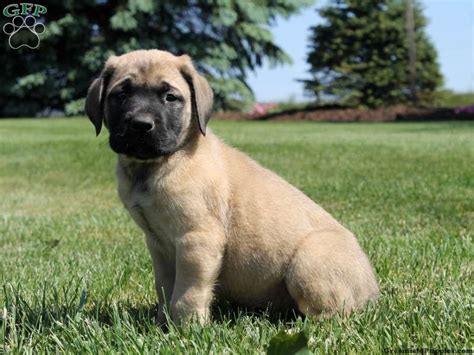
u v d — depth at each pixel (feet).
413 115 30.25
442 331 4.40
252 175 4.81
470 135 19.15
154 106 4.57
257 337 4.42
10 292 4.98
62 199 9.63
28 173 11.97
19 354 4.24
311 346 4.29
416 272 5.48
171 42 30.40
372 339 4.33
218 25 31.22
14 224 7.57
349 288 4.65
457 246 6.02
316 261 4.65
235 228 4.72
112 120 4.65
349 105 39.29
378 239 6.33
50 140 16.88
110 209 8.66
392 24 39.75
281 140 17.38
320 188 9.41
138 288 5.39
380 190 9.11
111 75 4.76
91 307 5.00
